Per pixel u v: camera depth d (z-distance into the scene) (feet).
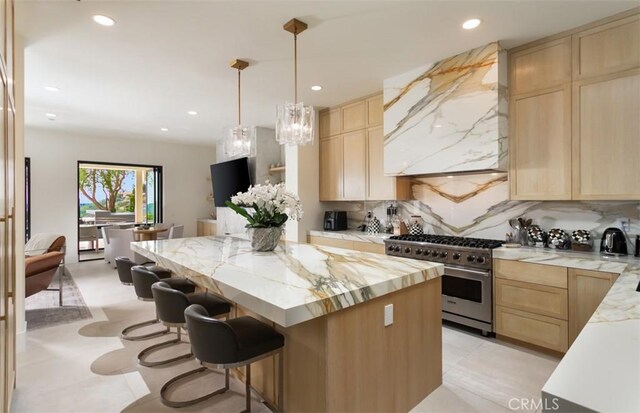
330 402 5.18
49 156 20.59
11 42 6.61
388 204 14.83
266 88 12.98
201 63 10.61
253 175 20.24
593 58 8.34
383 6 7.56
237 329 6.03
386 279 5.92
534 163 9.36
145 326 11.19
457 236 12.27
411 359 6.64
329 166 15.96
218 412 6.66
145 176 29.09
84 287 15.97
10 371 6.45
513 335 9.27
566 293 8.30
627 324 3.67
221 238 12.08
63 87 12.71
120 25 8.28
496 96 9.36
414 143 11.35
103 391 7.37
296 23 8.16
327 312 4.89
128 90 13.10
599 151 8.27
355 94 13.88
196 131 20.94
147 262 19.93
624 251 8.50
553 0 7.34
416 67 11.14
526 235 10.25
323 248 9.43
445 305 10.75
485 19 8.15
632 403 2.20
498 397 7.02
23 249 9.39
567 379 2.53
